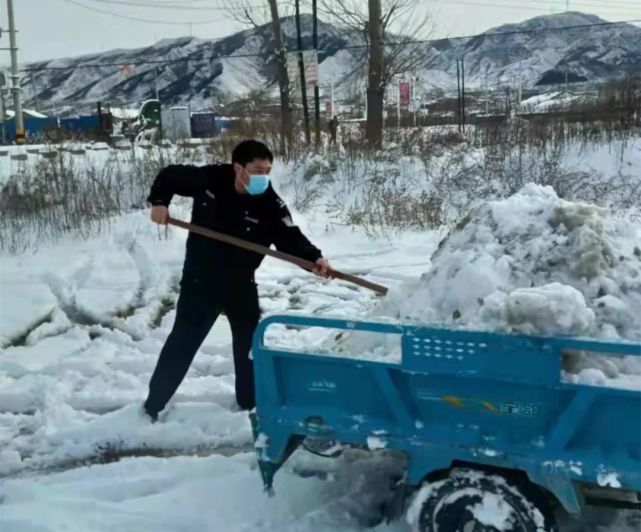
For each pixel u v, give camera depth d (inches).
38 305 273.6
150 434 171.0
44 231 387.9
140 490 147.4
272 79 858.1
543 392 107.7
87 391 198.8
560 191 492.7
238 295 171.2
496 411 111.5
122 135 885.2
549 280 124.1
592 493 115.5
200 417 179.0
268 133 652.7
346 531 129.3
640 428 102.9
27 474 158.4
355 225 435.5
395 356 120.9
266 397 127.3
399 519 130.7
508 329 106.9
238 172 161.9
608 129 601.3
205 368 215.8
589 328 108.5
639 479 101.7
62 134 790.5
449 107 1366.9
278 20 737.0
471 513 112.3
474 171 525.7
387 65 681.6
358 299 288.4
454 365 111.0
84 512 138.4
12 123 1481.3
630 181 522.9
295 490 141.8
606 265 124.3
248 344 175.9
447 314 126.2
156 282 319.0
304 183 543.8
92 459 164.2
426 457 115.0
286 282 319.0
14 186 427.8
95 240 379.2
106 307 278.5
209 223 165.5
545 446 107.7
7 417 183.5
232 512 136.3
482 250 130.8
